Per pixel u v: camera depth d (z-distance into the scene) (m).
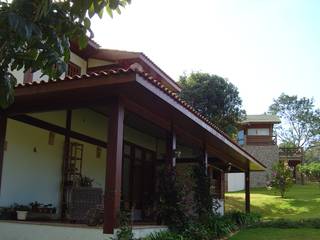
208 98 27.16
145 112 8.99
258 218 16.88
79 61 13.83
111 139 7.49
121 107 7.72
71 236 7.48
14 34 3.36
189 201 11.27
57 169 10.92
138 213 14.01
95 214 7.74
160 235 8.27
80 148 11.81
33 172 10.13
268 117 37.81
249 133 36.56
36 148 10.28
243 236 11.66
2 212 8.77
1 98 3.66
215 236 10.87
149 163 15.55
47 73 3.71
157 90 7.58
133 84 7.11
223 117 27.19
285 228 13.52
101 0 3.75
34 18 3.35
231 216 14.78
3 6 3.36
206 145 13.22
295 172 36.25
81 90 7.54
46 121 10.36
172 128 10.23
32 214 9.18
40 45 3.45
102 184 12.84
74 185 11.00
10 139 9.52
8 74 3.68
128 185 14.03
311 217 16.45
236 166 18.58
